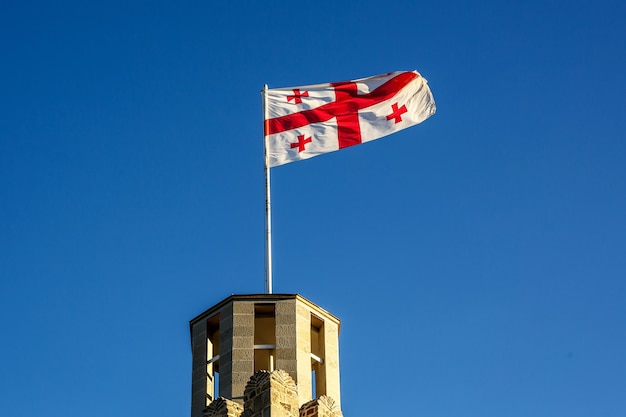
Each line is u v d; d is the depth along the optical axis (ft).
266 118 263.08
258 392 222.48
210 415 221.25
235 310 234.79
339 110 264.52
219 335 235.81
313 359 235.61
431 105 268.21
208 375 234.58
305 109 264.31
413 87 268.00
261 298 236.43
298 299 236.84
